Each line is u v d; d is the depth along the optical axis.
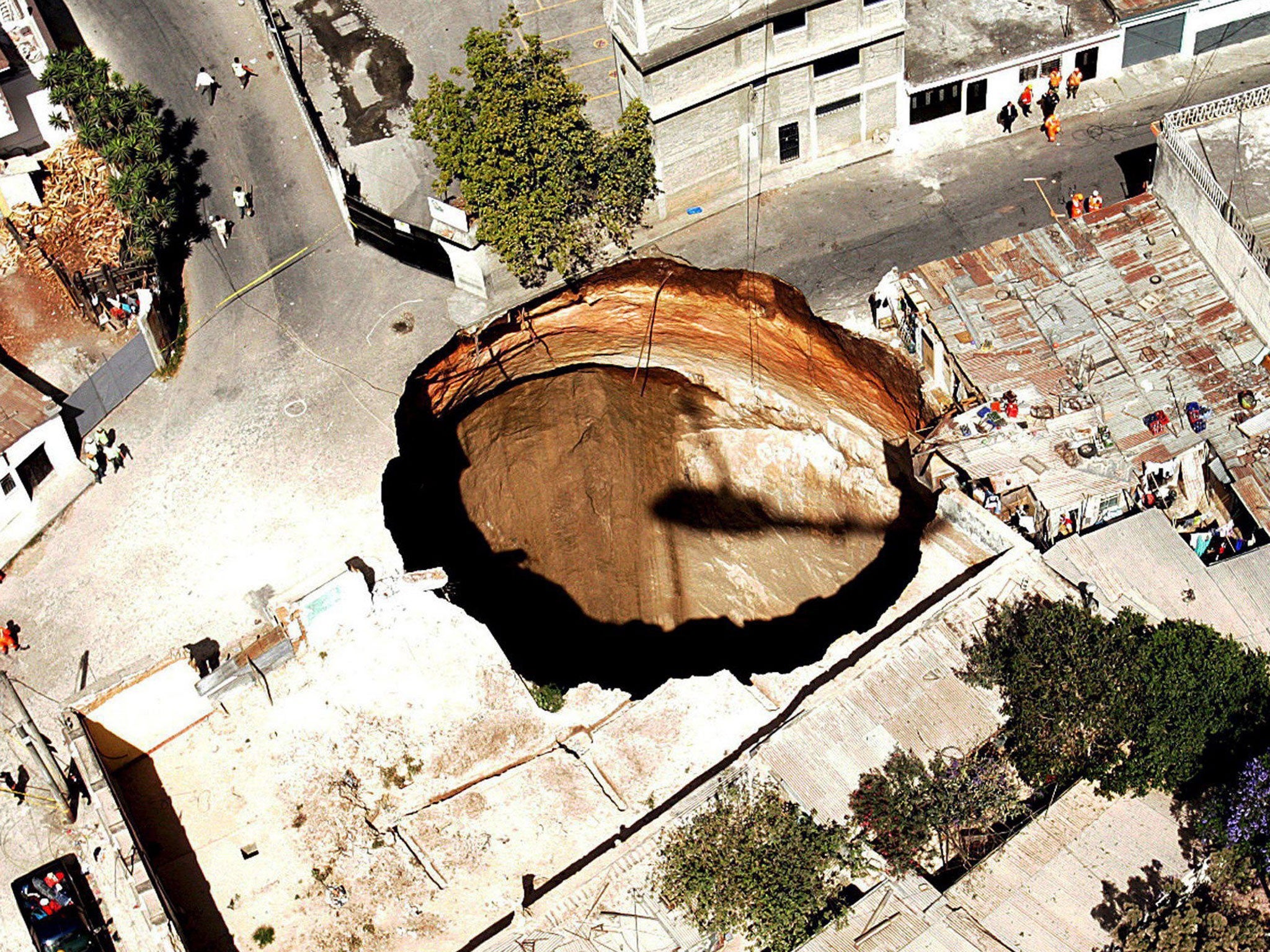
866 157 56.25
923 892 38.28
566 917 39.34
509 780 43.44
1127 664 40.56
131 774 44.62
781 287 52.88
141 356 53.25
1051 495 45.06
